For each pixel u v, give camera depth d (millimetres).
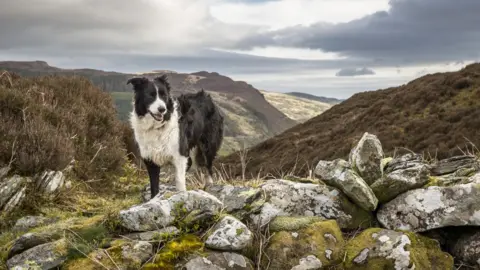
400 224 3998
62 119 7406
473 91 24234
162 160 5547
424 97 25781
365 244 3707
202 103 7027
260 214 4039
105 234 3682
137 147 5660
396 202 4098
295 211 4301
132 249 3430
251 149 29328
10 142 5891
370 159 4316
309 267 3598
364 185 4094
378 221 4184
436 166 4805
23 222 4812
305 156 22922
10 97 6961
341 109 34438
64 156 6020
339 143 23328
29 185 5551
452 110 22750
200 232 3773
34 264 3322
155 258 3393
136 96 5492
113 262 3332
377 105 28109
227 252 3535
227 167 12438
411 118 24000
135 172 8094
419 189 4047
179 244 3531
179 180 5574
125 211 3732
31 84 8750
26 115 6867
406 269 3447
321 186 4383
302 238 3783
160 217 3729
